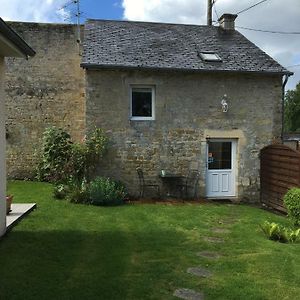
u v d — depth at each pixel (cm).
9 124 1446
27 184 1347
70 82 1455
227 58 1240
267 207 1168
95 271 535
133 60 1152
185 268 567
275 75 1220
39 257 581
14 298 442
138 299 454
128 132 1162
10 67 1432
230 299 465
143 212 961
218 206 1107
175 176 1173
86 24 1354
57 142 1194
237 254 642
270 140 1234
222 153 1232
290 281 528
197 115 1191
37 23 1437
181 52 1241
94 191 1037
